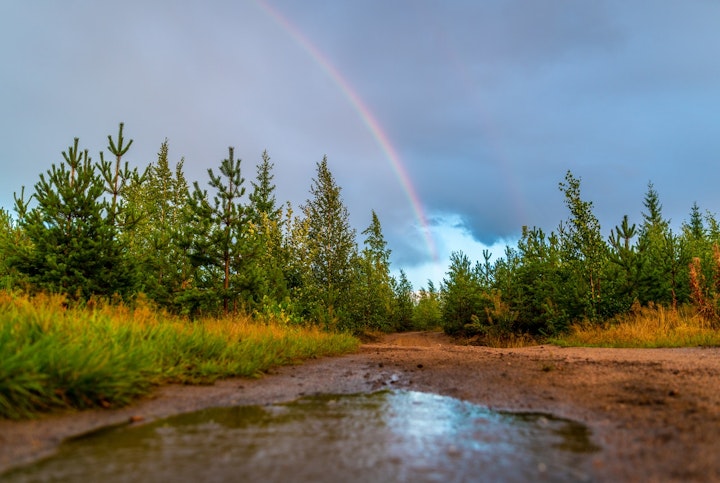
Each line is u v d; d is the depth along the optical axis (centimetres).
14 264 1252
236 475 255
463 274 2734
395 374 704
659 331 1238
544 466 270
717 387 461
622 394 462
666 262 1736
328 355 1068
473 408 443
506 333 2127
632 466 265
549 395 485
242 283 1520
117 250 1373
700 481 238
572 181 1839
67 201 1303
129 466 270
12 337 496
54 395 410
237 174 1553
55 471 260
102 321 688
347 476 254
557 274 2112
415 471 262
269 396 516
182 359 654
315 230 2459
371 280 2958
